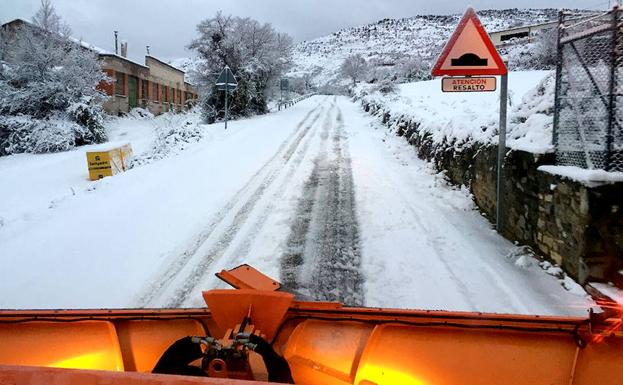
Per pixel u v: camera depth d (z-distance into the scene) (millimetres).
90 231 6152
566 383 1736
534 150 4875
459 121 8562
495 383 1773
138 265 4949
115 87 29422
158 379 1148
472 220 6273
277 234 5852
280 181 8797
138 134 25391
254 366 1710
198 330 2096
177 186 8617
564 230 4262
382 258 5008
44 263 5066
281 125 19031
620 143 3955
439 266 4719
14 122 20766
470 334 1916
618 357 1748
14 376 1160
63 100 22266
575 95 4414
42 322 2047
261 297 1990
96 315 2094
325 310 2092
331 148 12703
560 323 1881
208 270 4785
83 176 13922
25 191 11898
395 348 1905
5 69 22609
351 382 1823
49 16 23172
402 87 29781
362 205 7062
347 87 65188
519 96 12594
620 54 3855
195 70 24891
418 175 9094
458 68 5402
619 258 3854
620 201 3803
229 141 14336
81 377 1156
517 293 4023
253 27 24859
